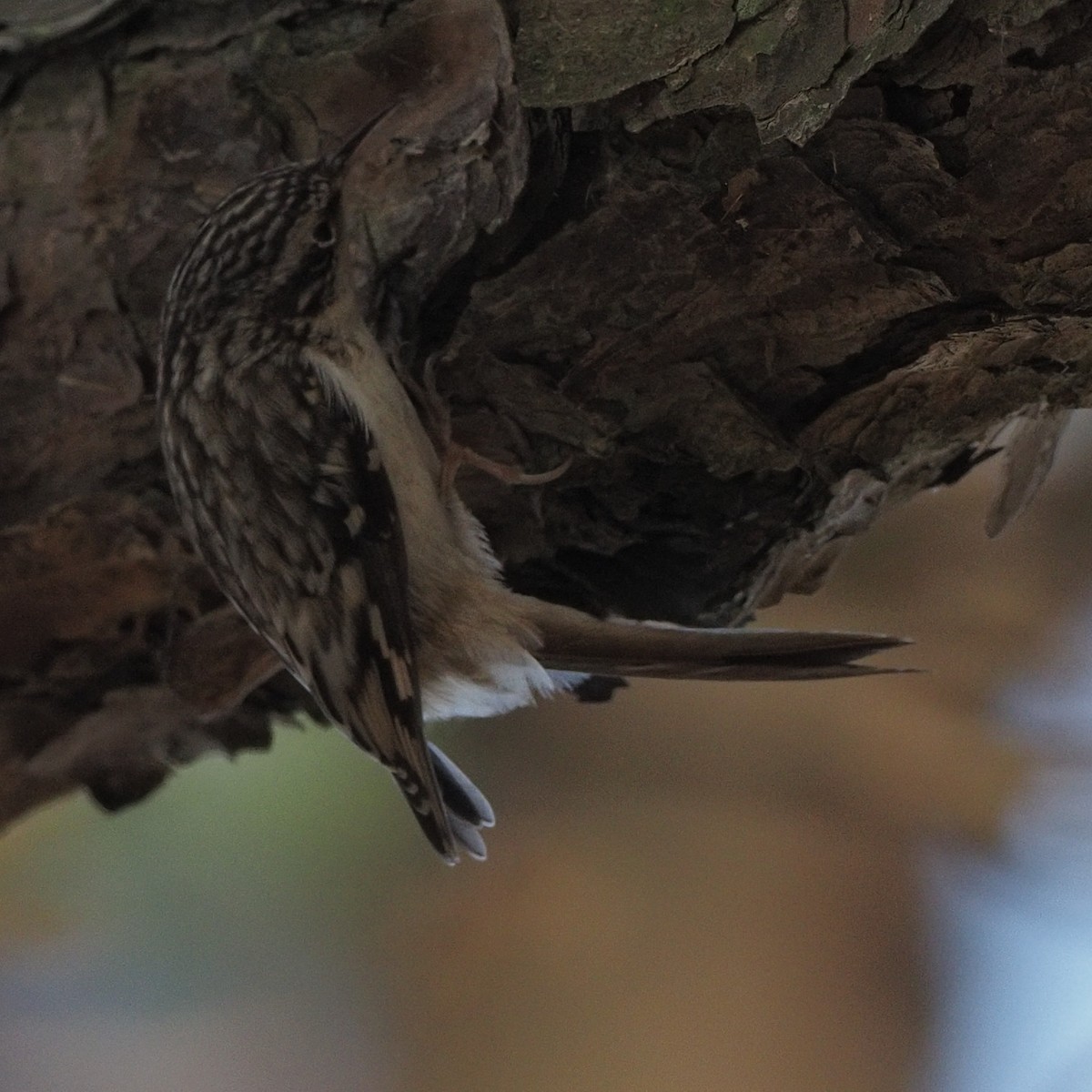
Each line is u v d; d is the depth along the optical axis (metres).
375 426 3.86
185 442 3.86
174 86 3.84
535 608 3.86
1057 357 3.85
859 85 3.83
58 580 3.88
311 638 3.86
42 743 3.89
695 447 3.86
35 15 3.84
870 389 3.85
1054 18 3.82
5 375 3.86
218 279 3.85
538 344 3.85
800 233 3.84
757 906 4.00
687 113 3.83
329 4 3.84
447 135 3.84
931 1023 3.99
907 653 4.01
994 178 3.83
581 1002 4.00
